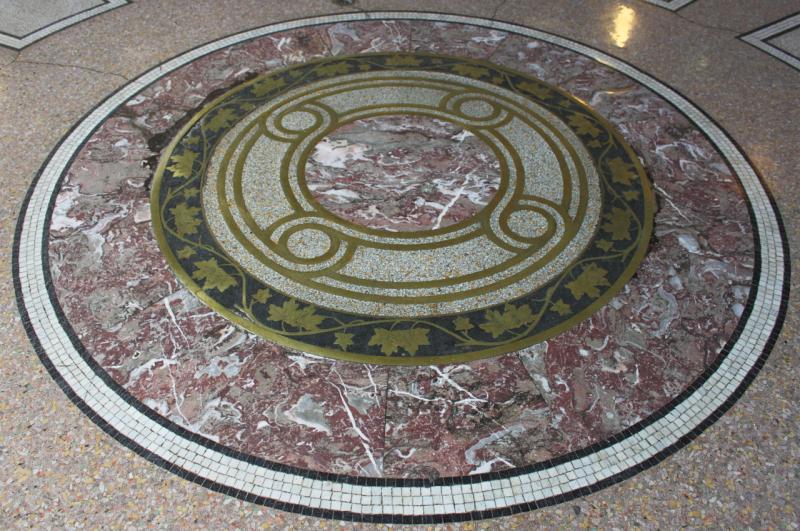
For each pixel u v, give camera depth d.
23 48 3.86
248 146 3.32
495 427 2.24
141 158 3.23
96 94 3.58
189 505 2.04
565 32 4.12
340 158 3.27
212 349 2.46
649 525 2.01
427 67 3.84
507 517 2.03
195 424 2.24
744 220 2.96
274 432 2.22
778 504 2.04
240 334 2.51
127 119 3.44
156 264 2.75
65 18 4.13
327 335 2.51
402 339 2.50
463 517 2.03
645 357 2.44
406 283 2.71
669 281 2.70
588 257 2.80
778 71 3.81
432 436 2.22
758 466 2.13
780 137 3.38
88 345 2.46
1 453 2.14
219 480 2.10
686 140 3.37
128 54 3.87
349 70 3.81
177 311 2.58
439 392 2.34
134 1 4.31
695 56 3.93
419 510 2.05
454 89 3.69
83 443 2.18
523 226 2.94
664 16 4.27
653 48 4.00
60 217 2.92
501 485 2.10
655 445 2.19
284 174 3.18
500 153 3.31
